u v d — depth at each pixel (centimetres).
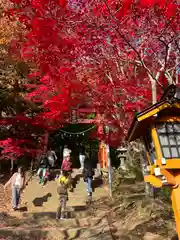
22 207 1073
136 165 1188
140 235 691
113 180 1196
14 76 1402
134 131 460
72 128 2066
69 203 1109
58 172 1536
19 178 1042
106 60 773
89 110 1056
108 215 880
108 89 870
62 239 729
